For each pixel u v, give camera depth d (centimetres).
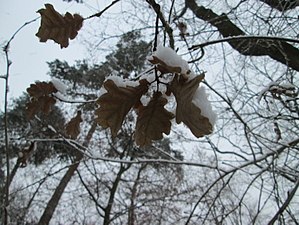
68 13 133
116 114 96
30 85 233
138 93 98
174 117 102
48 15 133
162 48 92
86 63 1131
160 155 963
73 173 1121
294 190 314
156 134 103
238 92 534
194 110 86
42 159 1102
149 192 1048
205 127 86
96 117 95
